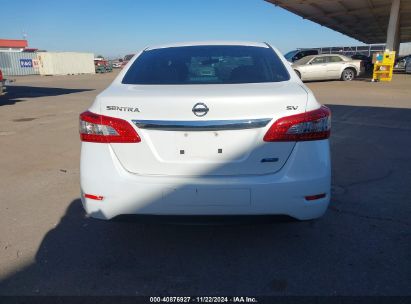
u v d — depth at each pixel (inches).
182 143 97.7
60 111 438.6
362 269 106.1
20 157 231.5
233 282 101.7
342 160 210.4
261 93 97.7
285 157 98.1
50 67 1812.3
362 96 504.4
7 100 573.0
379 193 160.4
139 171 100.3
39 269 108.7
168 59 130.7
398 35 1435.8
